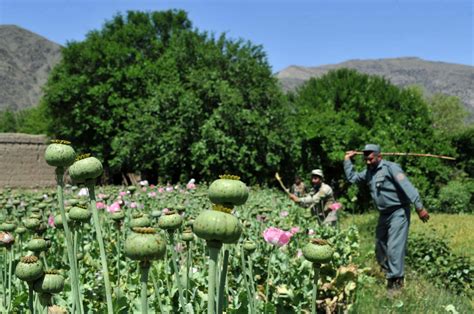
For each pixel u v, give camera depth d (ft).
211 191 7.59
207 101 82.43
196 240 18.25
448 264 29.09
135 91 98.99
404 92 93.50
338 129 80.53
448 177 88.63
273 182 85.20
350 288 17.49
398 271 22.61
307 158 83.56
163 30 117.70
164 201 27.96
